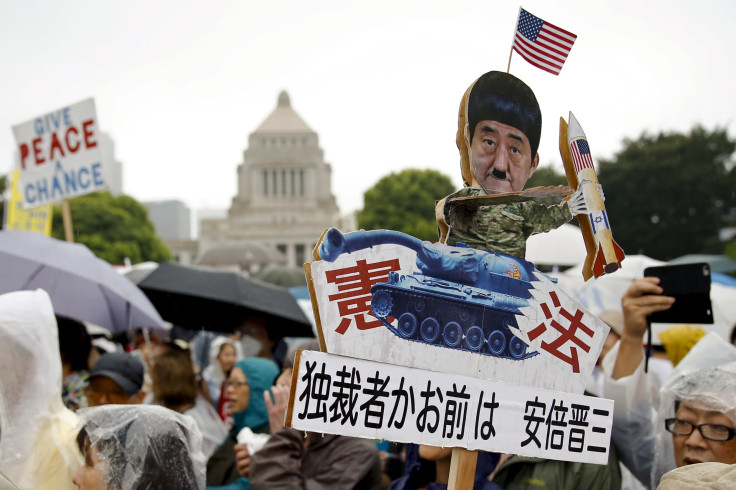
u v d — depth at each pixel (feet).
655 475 9.32
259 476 9.92
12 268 15.17
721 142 116.98
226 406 16.26
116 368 11.46
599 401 7.22
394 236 6.53
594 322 7.24
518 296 6.98
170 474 7.04
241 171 282.15
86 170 20.12
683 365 9.87
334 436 10.47
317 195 278.46
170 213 469.98
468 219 6.90
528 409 6.92
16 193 32.22
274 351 19.75
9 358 7.09
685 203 114.01
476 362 6.73
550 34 7.23
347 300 6.31
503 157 7.08
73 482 7.04
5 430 7.01
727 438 8.09
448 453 8.34
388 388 6.39
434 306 6.63
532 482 8.63
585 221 7.01
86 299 15.43
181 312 18.74
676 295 9.11
